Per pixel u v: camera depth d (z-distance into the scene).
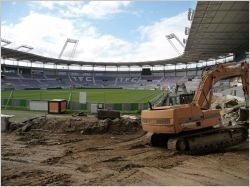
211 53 79.44
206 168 11.29
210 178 10.15
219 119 14.84
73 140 17.64
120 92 70.94
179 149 14.13
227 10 39.91
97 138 18.42
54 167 11.69
